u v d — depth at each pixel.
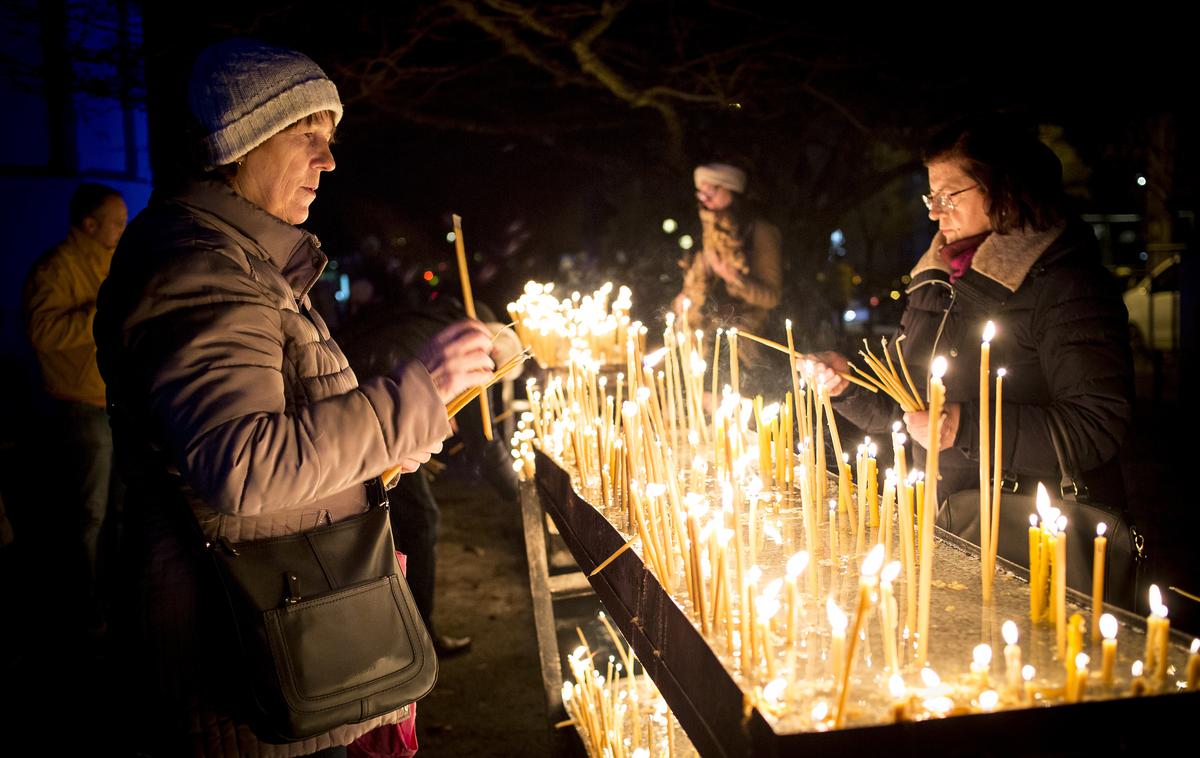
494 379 1.88
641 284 8.41
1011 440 2.16
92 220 4.31
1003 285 2.28
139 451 1.65
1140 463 7.00
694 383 2.68
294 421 1.52
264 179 1.73
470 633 4.42
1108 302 2.19
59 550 5.50
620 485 2.20
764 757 1.16
